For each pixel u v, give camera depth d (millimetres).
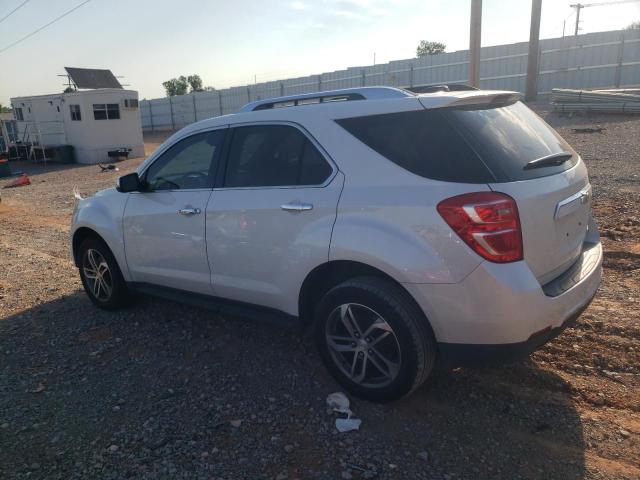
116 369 3957
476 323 2811
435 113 3037
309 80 39906
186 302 4328
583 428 2994
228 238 3807
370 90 3494
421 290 2893
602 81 26094
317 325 3396
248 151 3801
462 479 2643
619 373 3506
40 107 28453
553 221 2982
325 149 3354
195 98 50625
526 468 2705
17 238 9523
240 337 4414
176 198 4195
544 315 2828
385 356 3180
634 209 7270
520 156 3002
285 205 3432
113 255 4910
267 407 3342
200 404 3412
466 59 30250
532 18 24766
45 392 3664
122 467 2836
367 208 3076
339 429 3068
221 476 2738
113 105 26781
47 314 5219
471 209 2742
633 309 4379
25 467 2873
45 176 21766
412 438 2973
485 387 3447
